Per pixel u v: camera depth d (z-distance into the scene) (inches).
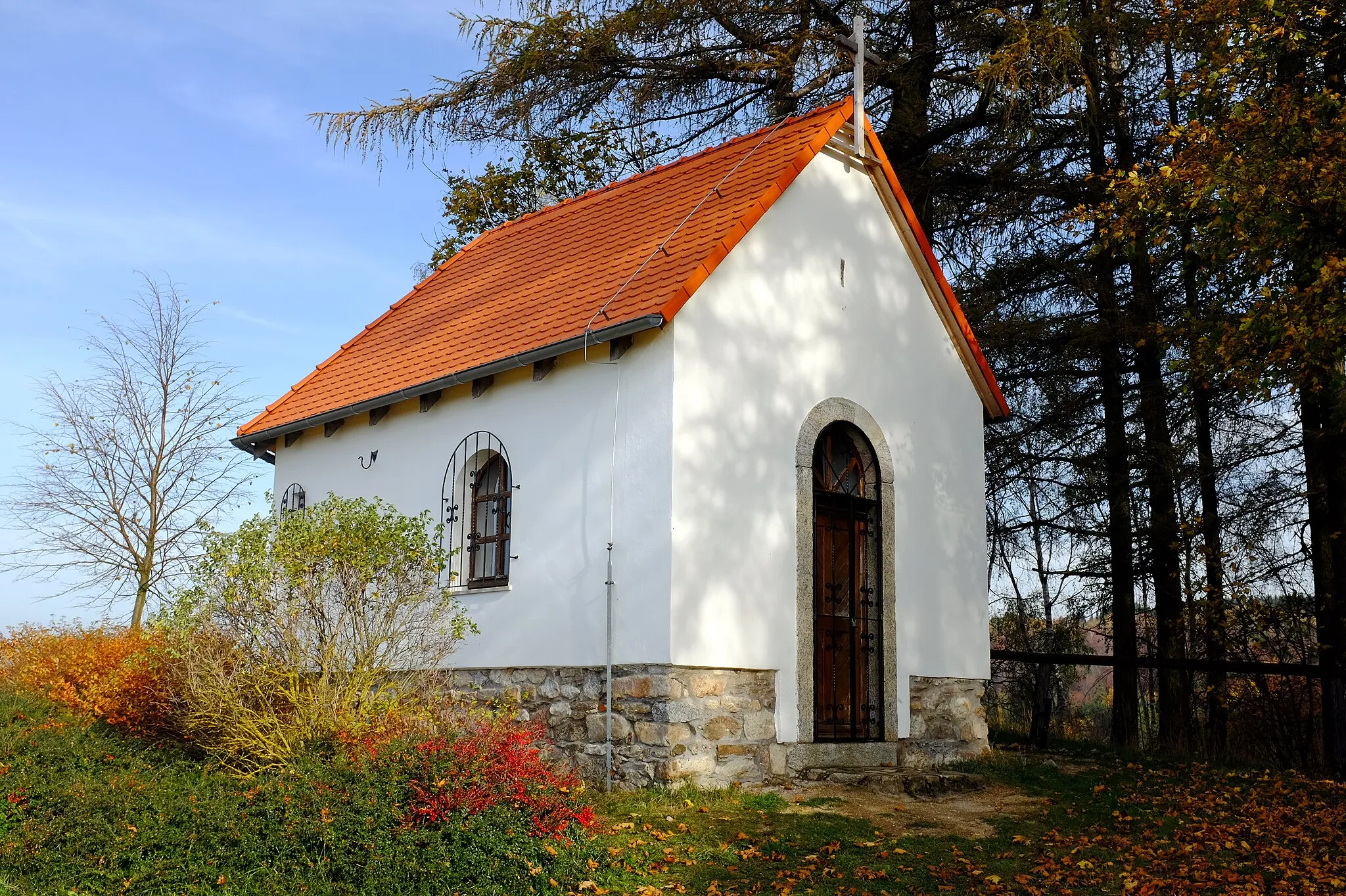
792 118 509.4
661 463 404.8
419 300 633.0
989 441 711.7
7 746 355.6
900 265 512.1
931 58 689.0
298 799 302.4
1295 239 423.5
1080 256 681.0
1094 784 450.9
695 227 457.4
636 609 404.2
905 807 392.2
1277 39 456.4
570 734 421.7
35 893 263.0
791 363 451.5
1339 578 573.9
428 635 418.6
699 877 307.1
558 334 440.1
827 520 469.1
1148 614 730.8
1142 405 645.3
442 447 498.6
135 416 747.4
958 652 502.6
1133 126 662.5
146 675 410.0
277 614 371.6
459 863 285.1
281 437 598.5
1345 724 478.9
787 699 426.6
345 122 758.5
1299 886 315.0
